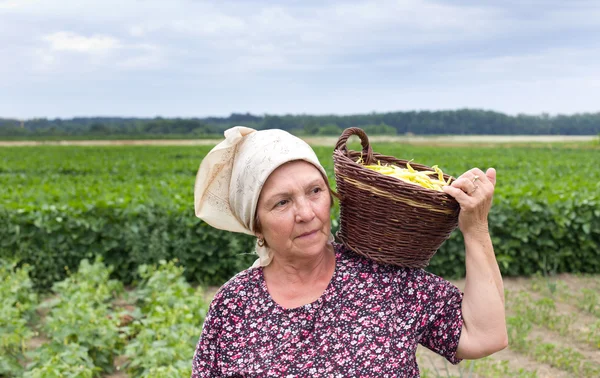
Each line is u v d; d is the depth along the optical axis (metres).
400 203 2.29
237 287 2.45
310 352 2.33
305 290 2.42
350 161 2.39
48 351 6.05
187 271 9.80
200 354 2.46
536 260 10.19
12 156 38.22
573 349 7.11
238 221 2.56
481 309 2.33
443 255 9.95
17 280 8.46
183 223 9.76
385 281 2.40
